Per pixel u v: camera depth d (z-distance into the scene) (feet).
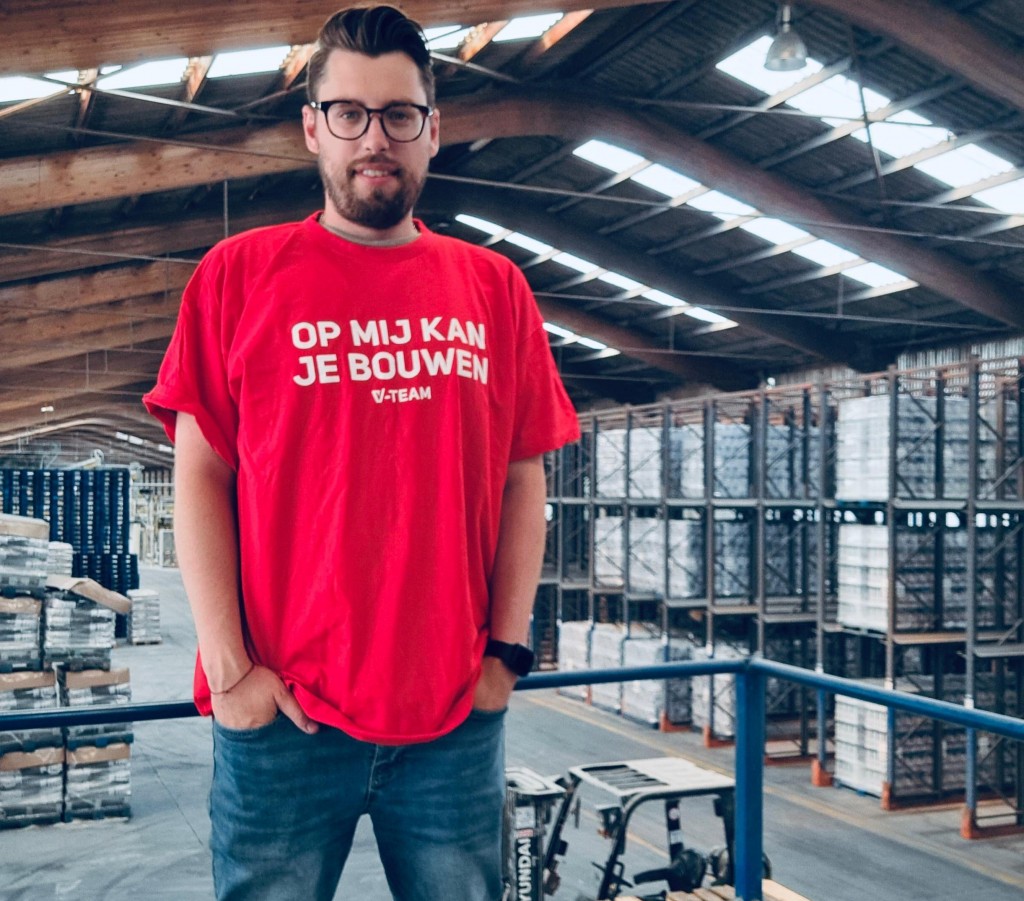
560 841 24.30
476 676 5.37
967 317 69.26
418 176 5.30
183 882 30.68
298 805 5.19
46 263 59.31
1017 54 41.78
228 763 5.22
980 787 44.32
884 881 34.24
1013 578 45.24
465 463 5.35
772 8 44.04
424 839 5.35
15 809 35.17
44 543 35.47
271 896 5.24
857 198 54.80
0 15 29.43
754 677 9.75
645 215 66.18
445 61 47.24
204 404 5.29
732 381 90.53
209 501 5.25
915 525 44.57
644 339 87.81
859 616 45.44
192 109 43.78
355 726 5.08
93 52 30.78
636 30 48.65
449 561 5.21
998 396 45.21
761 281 73.20
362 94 5.12
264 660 5.25
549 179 64.69
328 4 31.96
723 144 56.75
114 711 7.41
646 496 59.67
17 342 79.56
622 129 54.49
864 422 44.91
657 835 36.76
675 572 56.34
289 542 5.19
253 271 5.25
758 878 9.90
